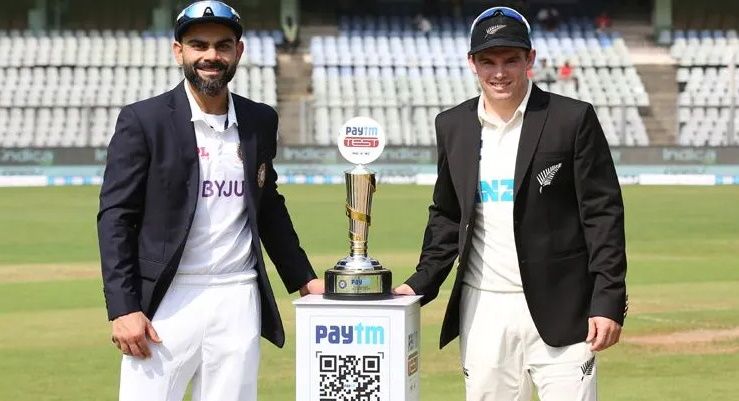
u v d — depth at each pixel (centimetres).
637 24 3366
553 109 399
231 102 394
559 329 400
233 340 389
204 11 375
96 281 1138
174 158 384
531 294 400
